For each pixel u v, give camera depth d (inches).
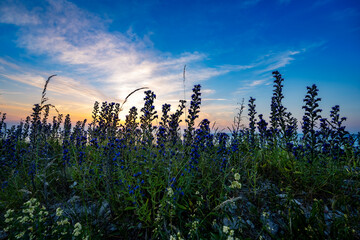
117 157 146.1
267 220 113.2
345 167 161.9
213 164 171.2
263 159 186.5
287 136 194.7
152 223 110.4
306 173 150.5
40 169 164.2
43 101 132.5
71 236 94.3
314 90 172.9
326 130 185.6
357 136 180.4
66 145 192.9
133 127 251.3
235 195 132.1
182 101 200.2
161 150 166.2
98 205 128.7
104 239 103.3
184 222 112.9
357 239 96.1
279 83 208.7
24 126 327.9
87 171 146.3
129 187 123.7
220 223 110.7
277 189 144.5
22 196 146.4
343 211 119.8
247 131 237.3
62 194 150.4
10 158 194.2
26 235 91.8
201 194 133.3
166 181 131.3
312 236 96.7
